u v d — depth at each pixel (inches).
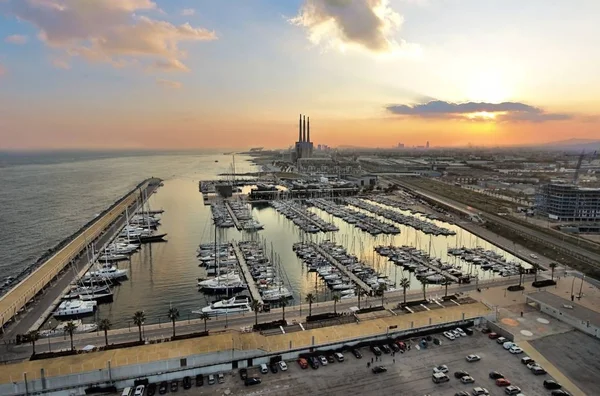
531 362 3892.7
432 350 4210.1
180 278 6948.8
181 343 3996.1
